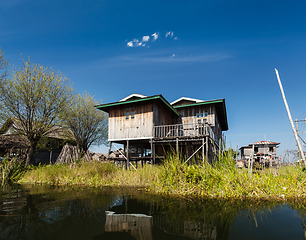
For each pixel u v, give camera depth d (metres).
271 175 7.46
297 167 8.96
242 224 3.77
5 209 4.98
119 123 16.27
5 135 17.67
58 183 10.91
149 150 20.39
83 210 4.86
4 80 16.64
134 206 5.23
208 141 14.17
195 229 3.53
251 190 6.41
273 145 31.56
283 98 9.66
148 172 10.22
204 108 17.77
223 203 5.43
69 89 19.91
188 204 5.40
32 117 17.44
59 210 4.87
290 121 9.29
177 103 19.31
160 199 6.14
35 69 17.55
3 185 10.34
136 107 15.82
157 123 15.72
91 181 10.57
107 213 4.58
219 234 3.29
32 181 11.92
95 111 22.75
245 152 32.28
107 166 12.05
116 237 3.17
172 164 7.95
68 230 3.49
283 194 6.21
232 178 6.80
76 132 21.30
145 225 3.75
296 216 4.23
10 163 13.82
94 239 3.10
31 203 5.70
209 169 7.45
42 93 17.38
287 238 3.10
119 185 9.70
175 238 3.13
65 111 19.59
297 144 8.91
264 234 3.27
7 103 16.48
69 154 16.69
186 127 17.89
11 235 3.25
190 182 7.28
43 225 3.77
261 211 4.63
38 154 22.38
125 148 18.64
